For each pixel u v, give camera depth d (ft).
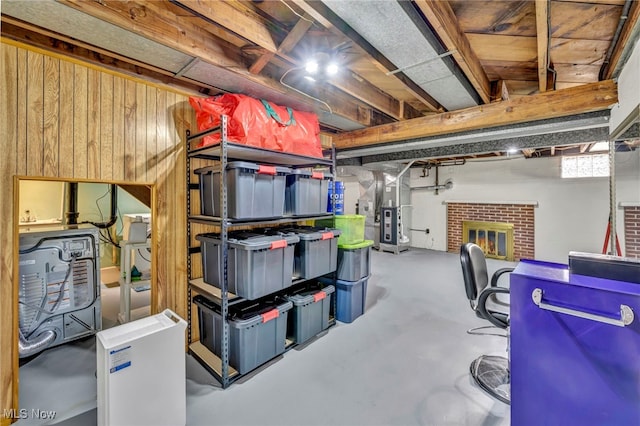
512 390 4.42
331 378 6.92
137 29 5.13
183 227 8.14
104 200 15.42
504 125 9.30
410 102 10.61
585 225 17.76
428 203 24.22
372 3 4.52
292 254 8.05
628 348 3.56
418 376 6.98
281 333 7.85
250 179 7.18
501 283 14.70
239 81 7.25
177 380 5.44
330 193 10.66
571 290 3.90
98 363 4.95
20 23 4.89
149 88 7.39
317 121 9.25
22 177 5.66
